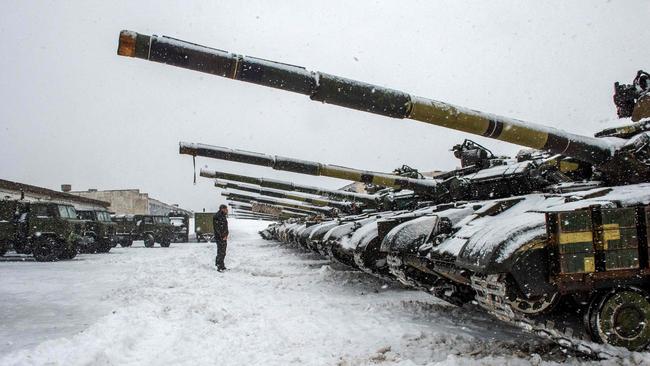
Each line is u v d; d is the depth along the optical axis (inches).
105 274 487.2
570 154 212.7
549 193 241.6
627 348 174.9
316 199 673.0
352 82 179.0
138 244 1248.2
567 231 171.2
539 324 180.7
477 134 200.8
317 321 259.1
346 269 512.1
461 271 206.8
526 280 173.2
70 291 372.5
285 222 1161.4
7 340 220.4
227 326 250.2
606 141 219.6
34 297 344.8
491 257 173.9
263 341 217.6
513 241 174.6
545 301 179.3
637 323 176.2
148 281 418.3
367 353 197.6
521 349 198.7
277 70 171.5
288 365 182.5
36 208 645.3
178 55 161.9
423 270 267.0
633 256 175.6
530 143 205.2
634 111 264.5
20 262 631.8
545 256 174.9
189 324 253.8
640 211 177.8
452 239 231.0
